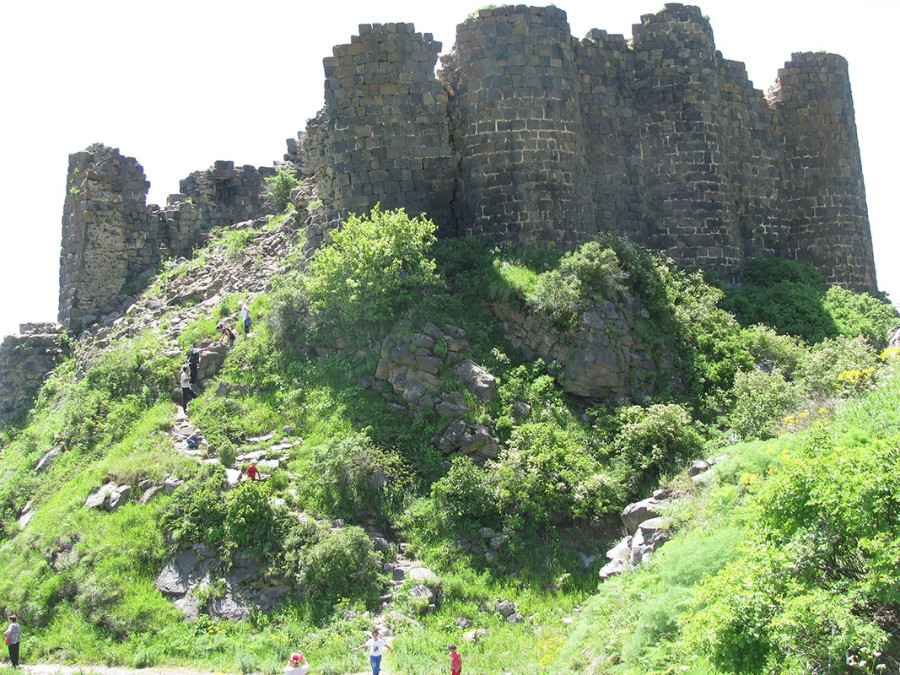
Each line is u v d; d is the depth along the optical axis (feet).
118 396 111.96
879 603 45.09
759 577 47.52
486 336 103.50
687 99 126.41
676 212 125.29
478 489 85.20
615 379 100.42
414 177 116.67
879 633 42.34
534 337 103.60
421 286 104.99
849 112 140.77
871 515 45.52
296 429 96.32
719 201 126.21
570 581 79.61
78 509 91.86
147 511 87.66
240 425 98.32
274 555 80.74
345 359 101.91
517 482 86.43
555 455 89.40
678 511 68.33
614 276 106.11
